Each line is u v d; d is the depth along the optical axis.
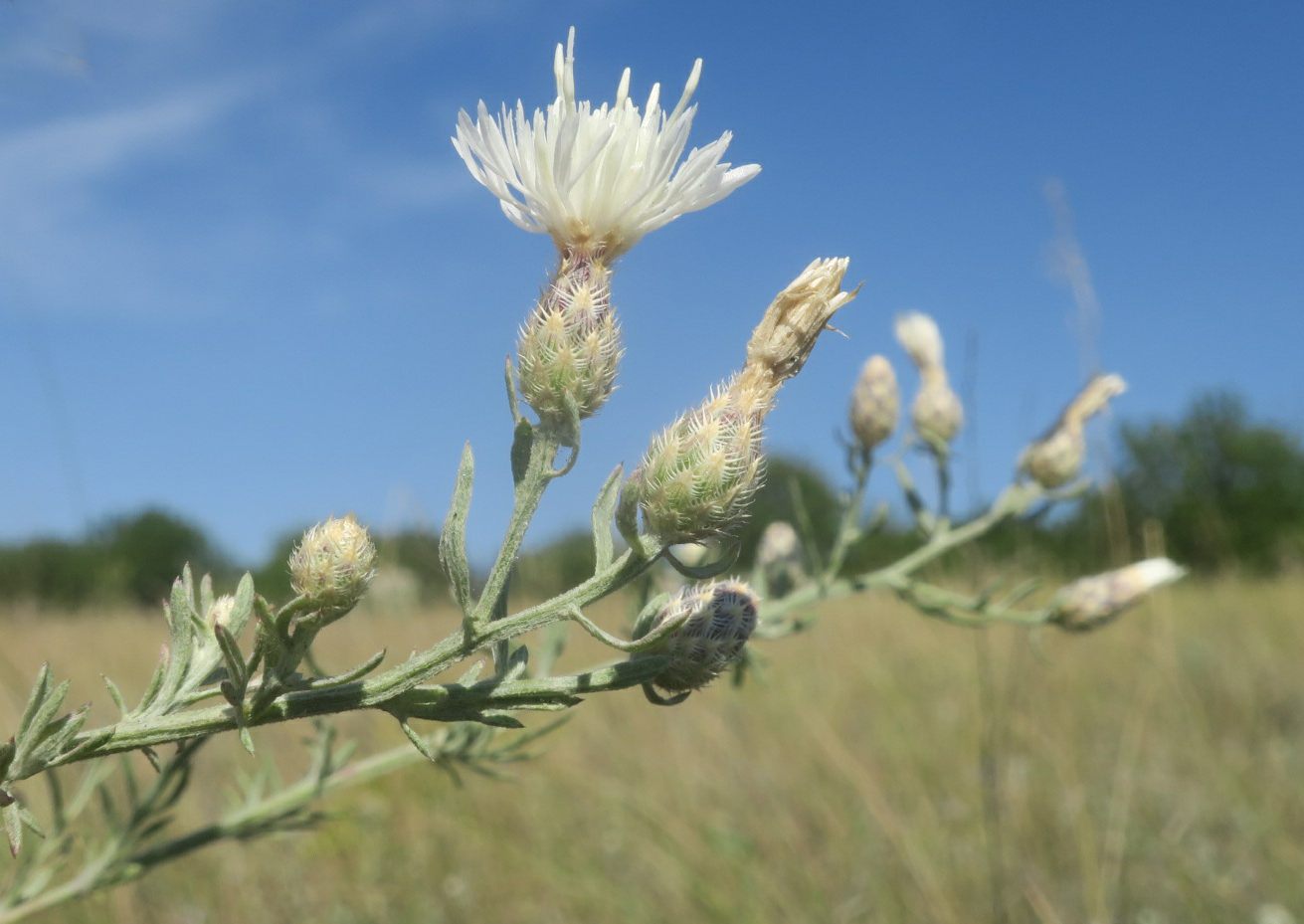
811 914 0.27
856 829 0.31
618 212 0.08
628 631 0.12
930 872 0.27
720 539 0.08
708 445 0.07
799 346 0.08
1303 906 0.27
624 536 0.07
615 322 0.08
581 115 0.08
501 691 0.07
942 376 0.17
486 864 0.30
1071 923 0.26
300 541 0.07
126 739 0.06
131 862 0.12
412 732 0.07
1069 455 0.17
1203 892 0.27
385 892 0.28
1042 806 0.31
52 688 0.06
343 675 0.07
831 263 0.08
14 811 0.06
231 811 0.13
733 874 0.28
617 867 0.30
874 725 0.39
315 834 0.29
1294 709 0.41
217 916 0.25
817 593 0.16
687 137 0.08
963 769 0.34
